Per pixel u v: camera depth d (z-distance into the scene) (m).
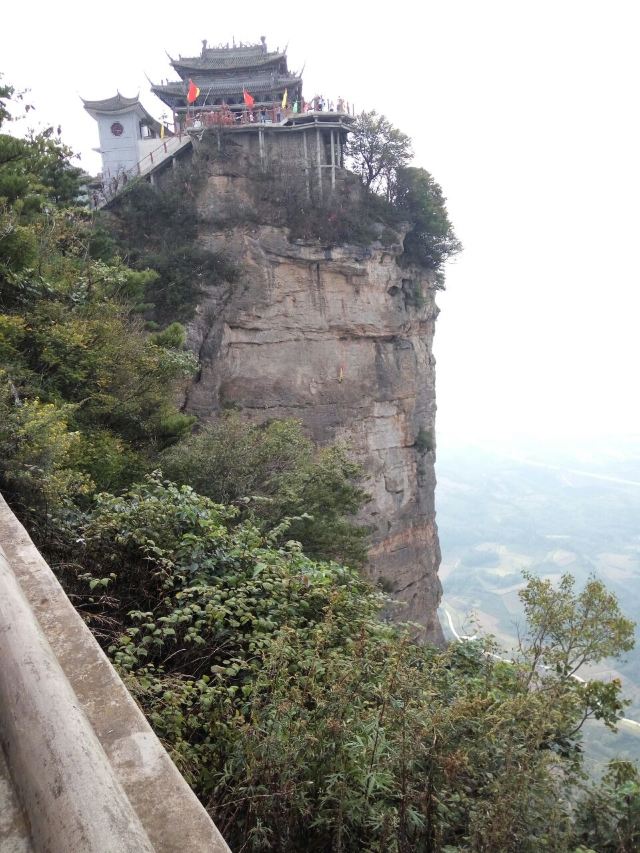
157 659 6.45
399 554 42.88
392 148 40.91
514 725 5.17
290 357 37.84
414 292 43.84
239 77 46.19
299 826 4.61
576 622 7.43
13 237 14.47
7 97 19.48
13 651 2.46
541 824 4.73
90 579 6.59
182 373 18.38
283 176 38.28
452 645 7.51
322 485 16.92
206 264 35.53
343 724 4.71
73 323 14.66
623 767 6.14
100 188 38.59
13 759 2.17
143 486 8.84
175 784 2.29
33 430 7.75
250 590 6.96
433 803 4.71
